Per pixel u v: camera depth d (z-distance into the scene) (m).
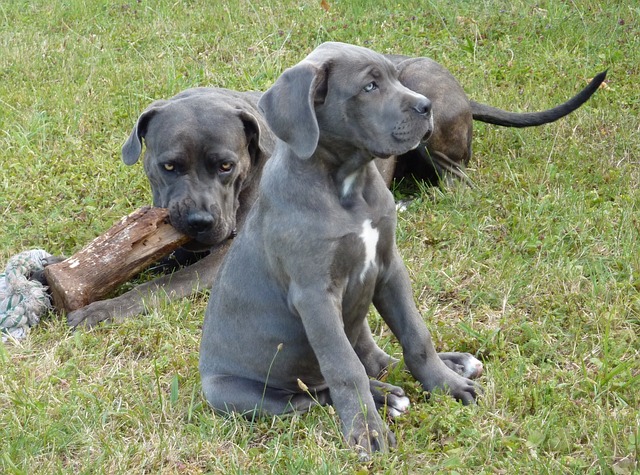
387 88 2.77
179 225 3.17
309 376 2.85
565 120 3.66
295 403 2.81
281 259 2.76
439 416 2.75
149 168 3.26
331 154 2.76
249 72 4.03
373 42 4.14
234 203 3.28
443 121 3.46
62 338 3.08
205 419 2.81
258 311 2.82
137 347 3.04
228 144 3.21
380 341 3.01
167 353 3.01
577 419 2.72
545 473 2.62
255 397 2.81
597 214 3.28
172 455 2.74
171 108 3.22
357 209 2.75
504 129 3.67
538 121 3.50
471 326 3.01
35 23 4.59
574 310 3.01
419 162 3.54
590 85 3.43
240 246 2.84
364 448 2.70
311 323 2.73
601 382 2.80
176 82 4.00
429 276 3.15
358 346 2.91
